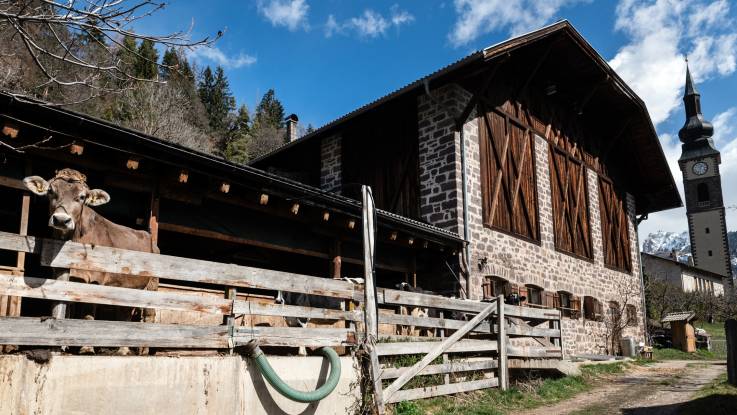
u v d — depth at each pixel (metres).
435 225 12.36
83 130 5.98
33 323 4.21
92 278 5.22
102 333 4.58
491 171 13.42
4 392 3.96
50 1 3.65
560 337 11.05
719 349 25.80
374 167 14.09
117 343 4.64
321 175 15.38
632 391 10.16
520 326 9.88
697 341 24.98
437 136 12.73
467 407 7.72
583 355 15.11
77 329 4.45
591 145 19.27
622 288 19.53
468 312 9.36
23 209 5.96
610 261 19.12
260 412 5.54
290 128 21.73
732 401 8.71
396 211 13.25
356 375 6.65
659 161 20.50
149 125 25.08
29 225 8.23
